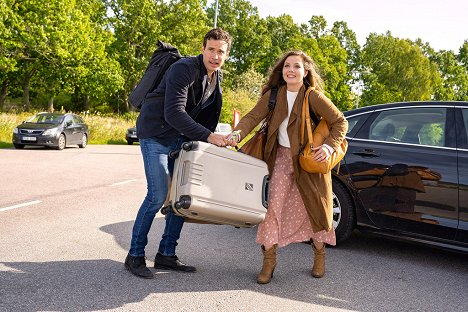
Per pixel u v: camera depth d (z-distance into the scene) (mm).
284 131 3924
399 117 5082
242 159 3703
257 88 52938
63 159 14500
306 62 3871
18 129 18141
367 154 5008
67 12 35625
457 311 3545
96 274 3896
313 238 4055
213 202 3521
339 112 3812
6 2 32438
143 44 50688
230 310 3305
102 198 7797
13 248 4570
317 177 3818
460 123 4738
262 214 3754
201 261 4477
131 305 3285
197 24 53000
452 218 4500
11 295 3332
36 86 44312
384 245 5488
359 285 4031
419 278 4324
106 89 43156
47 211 6477
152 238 5250
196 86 3793
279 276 4160
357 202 5031
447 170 4555
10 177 9656
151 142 3826
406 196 4738
